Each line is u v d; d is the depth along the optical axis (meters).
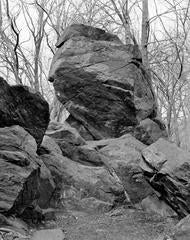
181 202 8.00
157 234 6.96
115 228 7.09
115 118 11.33
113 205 8.32
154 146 9.16
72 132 9.69
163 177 8.40
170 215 8.26
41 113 7.82
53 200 7.78
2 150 6.37
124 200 8.64
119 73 11.56
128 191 9.02
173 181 8.09
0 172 6.02
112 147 10.09
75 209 7.89
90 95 11.48
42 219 6.81
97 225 7.14
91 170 8.85
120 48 12.06
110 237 6.52
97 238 6.39
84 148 9.40
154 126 11.57
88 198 8.20
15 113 7.25
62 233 6.09
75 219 7.38
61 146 9.34
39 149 8.51
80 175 8.56
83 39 12.16
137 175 9.23
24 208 6.27
